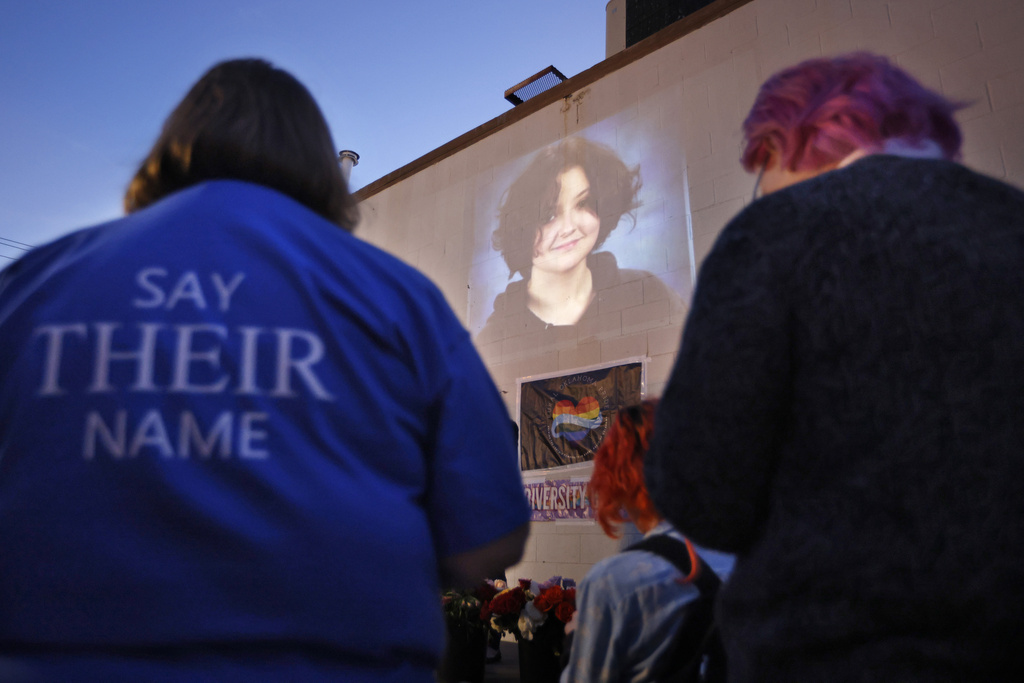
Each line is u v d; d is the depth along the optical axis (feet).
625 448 3.76
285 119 2.10
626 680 3.31
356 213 2.29
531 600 8.14
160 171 2.05
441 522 1.75
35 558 1.37
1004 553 1.44
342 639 1.44
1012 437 1.52
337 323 1.70
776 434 1.78
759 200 2.03
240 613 1.38
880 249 1.73
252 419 1.53
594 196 14.49
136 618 1.33
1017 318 1.61
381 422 1.66
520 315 15.08
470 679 8.52
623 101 14.58
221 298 1.64
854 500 1.58
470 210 17.04
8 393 1.55
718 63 13.25
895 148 2.16
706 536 1.86
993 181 1.91
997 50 10.18
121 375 1.53
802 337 1.76
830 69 2.39
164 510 1.42
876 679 1.45
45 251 1.83
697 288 2.01
